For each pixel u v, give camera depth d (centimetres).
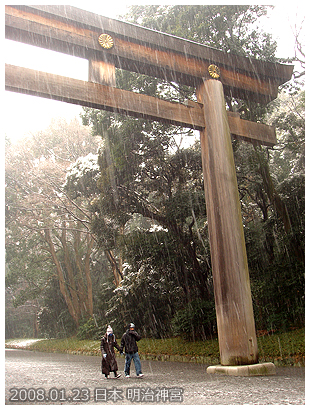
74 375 808
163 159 1370
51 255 2820
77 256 2714
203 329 1269
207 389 557
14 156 2333
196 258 1474
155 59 821
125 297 1684
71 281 2727
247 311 752
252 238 1312
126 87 1313
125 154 1294
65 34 726
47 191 2359
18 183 2330
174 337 1571
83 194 1778
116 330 1831
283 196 1388
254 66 950
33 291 2789
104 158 1439
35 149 2483
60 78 695
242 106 1371
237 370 696
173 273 1454
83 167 1672
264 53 1244
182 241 1414
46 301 2947
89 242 2684
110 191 1409
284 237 1255
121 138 1300
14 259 2620
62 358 1491
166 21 1278
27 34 698
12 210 2323
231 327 743
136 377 748
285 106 1758
